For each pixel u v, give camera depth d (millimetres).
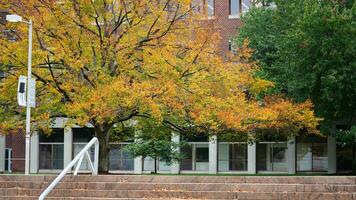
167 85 21297
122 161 47469
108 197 16094
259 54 34562
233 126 22844
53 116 24500
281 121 24562
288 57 30594
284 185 15859
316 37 29125
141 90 21156
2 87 23406
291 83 30781
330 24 28453
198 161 46062
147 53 22516
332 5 31750
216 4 44719
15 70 24234
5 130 24109
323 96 30062
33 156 48562
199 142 46094
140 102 21250
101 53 23812
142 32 23828
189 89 22625
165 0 23938
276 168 44906
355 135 31641
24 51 22859
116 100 21281
